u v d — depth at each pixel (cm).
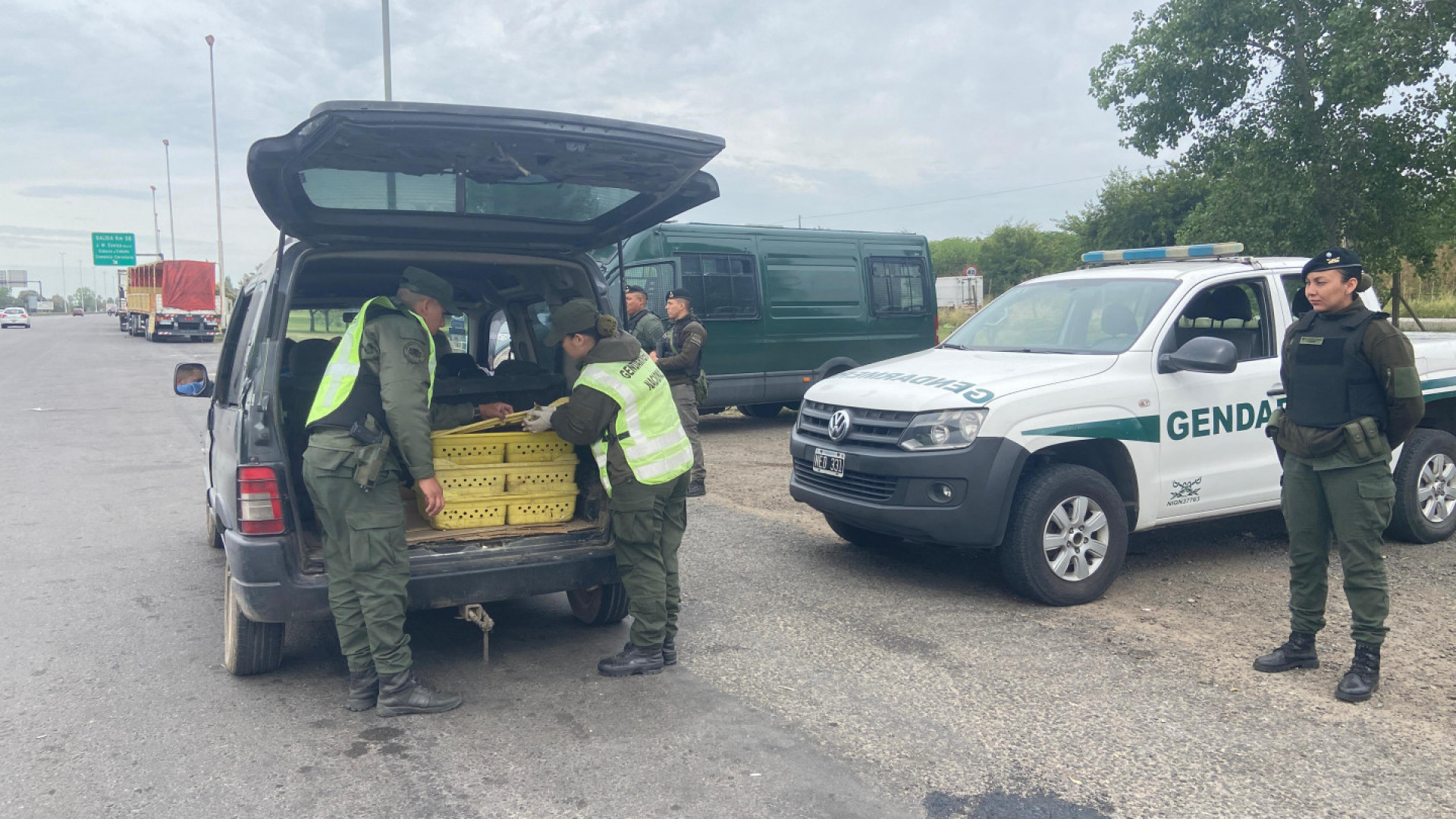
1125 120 1680
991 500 505
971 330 674
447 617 529
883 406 544
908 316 1449
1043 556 518
